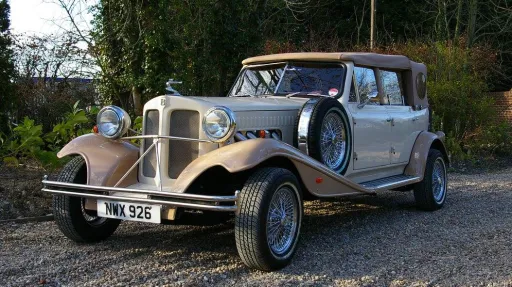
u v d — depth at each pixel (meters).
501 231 5.94
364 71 6.28
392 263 4.70
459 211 7.15
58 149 7.88
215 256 4.82
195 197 4.16
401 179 6.61
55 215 5.00
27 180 7.86
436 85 14.18
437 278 4.29
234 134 4.48
